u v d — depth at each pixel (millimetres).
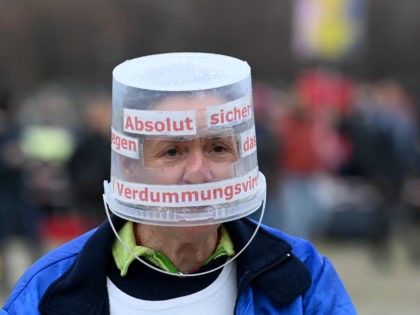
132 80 3066
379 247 13906
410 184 14984
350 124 14938
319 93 17016
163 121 2996
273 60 65000
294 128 12641
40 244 12812
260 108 12484
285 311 3256
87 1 62438
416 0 66000
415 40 65562
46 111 29109
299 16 21703
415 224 14969
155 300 3186
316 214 12875
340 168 15336
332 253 14883
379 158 14188
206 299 3215
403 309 10820
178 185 3018
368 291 11984
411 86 43938
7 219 12406
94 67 64875
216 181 3027
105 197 3201
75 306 3186
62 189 15492
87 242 3236
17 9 62500
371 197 14914
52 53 64312
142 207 3057
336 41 21438
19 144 12453
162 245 3201
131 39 62469
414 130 17562
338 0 21344
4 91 12523
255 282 3264
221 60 3193
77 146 12211
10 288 12359
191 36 62344
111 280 3221
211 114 2996
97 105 12211
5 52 62844
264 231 3332
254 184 3121
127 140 3064
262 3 64125
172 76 3090
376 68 64250
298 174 12664
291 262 3275
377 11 65062
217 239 3260
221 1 62812
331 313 3295
